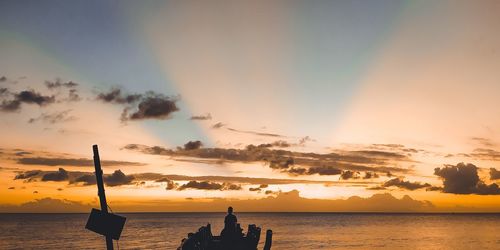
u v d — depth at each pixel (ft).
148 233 323.78
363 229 381.40
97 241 256.93
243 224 520.83
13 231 367.04
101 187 27.63
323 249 197.98
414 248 210.79
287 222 600.80
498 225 495.41
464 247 217.56
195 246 46.32
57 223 567.18
